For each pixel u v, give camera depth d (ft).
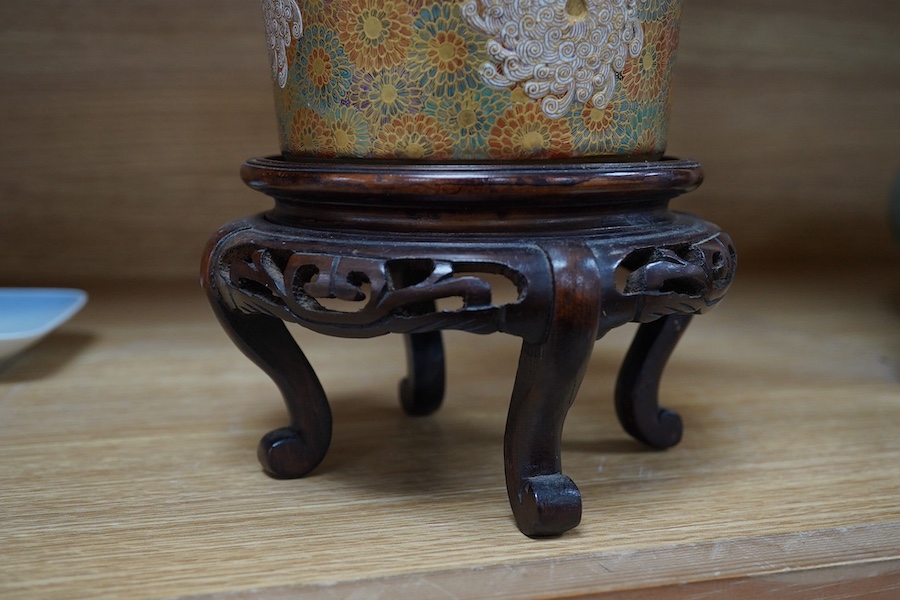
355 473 1.37
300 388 1.33
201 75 2.34
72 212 2.39
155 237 2.45
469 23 1.11
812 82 2.61
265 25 1.26
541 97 1.14
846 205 2.75
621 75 1.17
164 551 1.17
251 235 1.22
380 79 1.14
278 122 1.29
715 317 2.19
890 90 2.67
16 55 2.26
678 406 1.62
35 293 2.03
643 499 1.29
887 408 1.61
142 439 1.49
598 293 1.11
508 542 1.19
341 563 1.14
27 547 1.18
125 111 2.34
